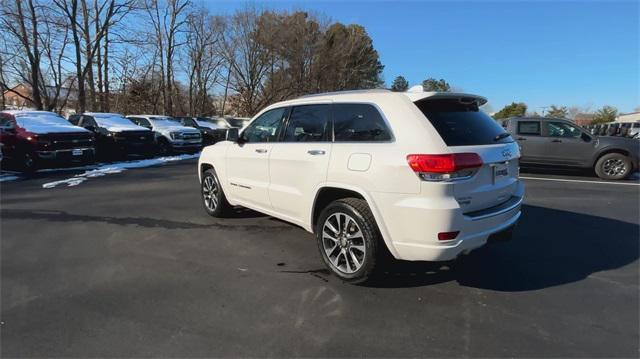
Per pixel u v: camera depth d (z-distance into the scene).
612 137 10.47
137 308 3.35
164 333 2.98
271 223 5.84
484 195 3.47
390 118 3.52
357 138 3.73
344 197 3.94
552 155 10.96
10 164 11.91
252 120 5.21
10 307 3.37
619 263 4.35
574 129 10.84
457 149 3.28
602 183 9.73
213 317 3.21
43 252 4.68
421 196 3.21
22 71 25.14
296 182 4.29
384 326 3.08
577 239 5.16
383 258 3.59
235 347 2.81
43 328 3.04
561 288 3.73
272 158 4.63
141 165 13.42
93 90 26.08
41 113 12.78
